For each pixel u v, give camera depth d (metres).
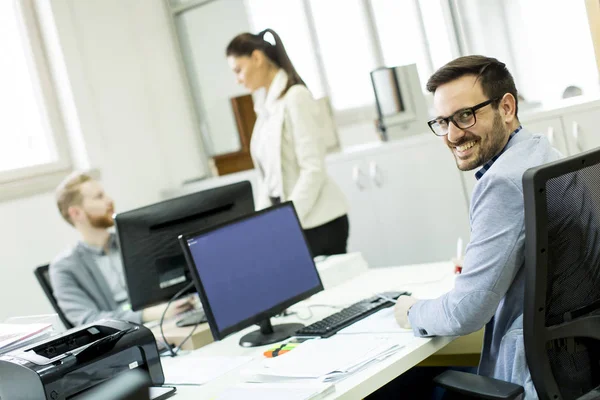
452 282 2.19
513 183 1.55
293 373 1.60
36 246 3.77
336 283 2.58
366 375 1.53
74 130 4.12
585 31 3.23
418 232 3.55
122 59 4.36
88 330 1.78
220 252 1.93
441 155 3.39
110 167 4.21
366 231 3.71
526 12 3.44
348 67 4.70
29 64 4.07
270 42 3.04
